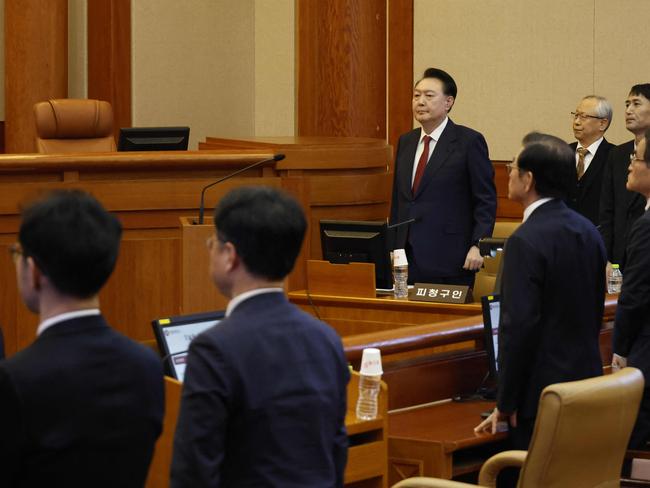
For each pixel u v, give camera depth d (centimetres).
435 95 856
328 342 362
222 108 1546
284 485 340
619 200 888
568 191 532
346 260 816
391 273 835
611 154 902
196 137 1527
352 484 507
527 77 1374
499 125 1399
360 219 989
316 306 807
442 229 857
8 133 1312
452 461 577
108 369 310
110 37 1448
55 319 310
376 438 504
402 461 547
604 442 473
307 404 347
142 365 319
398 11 1457
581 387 459
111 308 873
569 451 461
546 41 1357
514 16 1379
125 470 312
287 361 347
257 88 1573
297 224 355
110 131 1122
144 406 317
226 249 354
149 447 321
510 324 516
